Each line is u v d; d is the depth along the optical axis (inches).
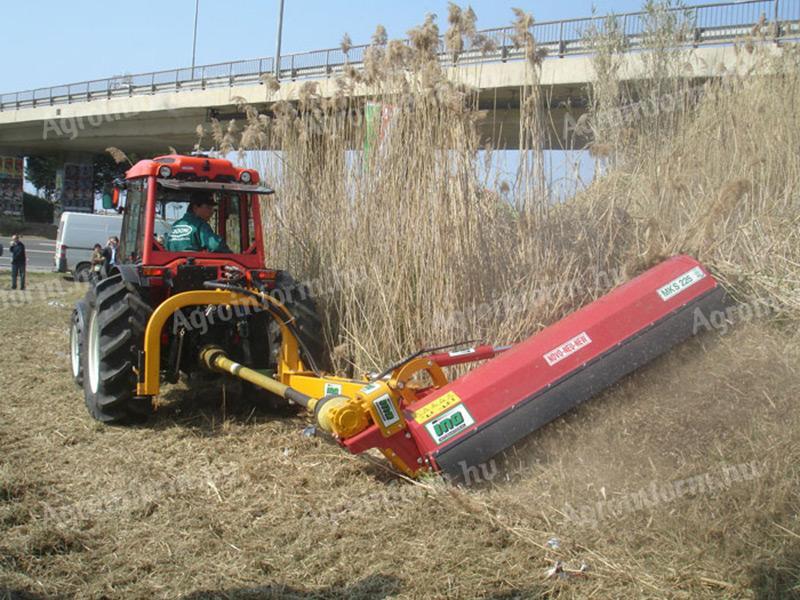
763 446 149.8
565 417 167.3
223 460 195.8
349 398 173.2
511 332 220.1
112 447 207.6
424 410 166.2
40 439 214.2
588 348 166.1
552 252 222.5
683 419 162.9
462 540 142.3
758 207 229.0
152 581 134.4
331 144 278.1
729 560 126.4
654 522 139.5
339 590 129.0
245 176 249.8
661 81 260.5
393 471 180.7
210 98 927.0
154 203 235.9
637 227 225.0
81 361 268.7
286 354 224.2
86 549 146.3
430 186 231.9
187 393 265.9
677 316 169.8
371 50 252.4
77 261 822.5
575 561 132.0
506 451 164.6
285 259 293.9
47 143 1453.0
